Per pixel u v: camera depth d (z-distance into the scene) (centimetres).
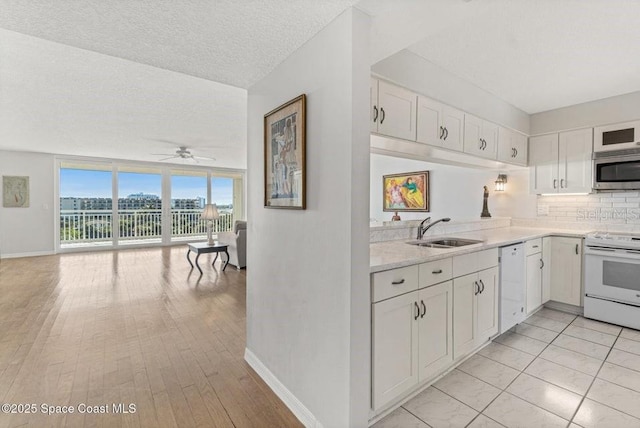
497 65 252
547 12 183
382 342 162
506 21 192
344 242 143
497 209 427
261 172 214
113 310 329
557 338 266
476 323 230
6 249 625
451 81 263
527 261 297
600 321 301
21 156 638
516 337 268
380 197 600
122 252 702
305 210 169
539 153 379
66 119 401
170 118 400
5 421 163
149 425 163
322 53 155
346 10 141
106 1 133
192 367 220
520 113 365
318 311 160
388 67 210
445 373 212
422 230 282
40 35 161
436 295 195
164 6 137
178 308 337
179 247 781
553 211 381
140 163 774
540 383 200
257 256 219
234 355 238
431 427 163
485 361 228
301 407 171
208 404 181
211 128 452
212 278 470
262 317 212
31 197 648
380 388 162
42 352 237
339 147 145
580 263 320
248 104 233
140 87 296
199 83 288
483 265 238
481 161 331
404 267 174
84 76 271
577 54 234
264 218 210
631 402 180
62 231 702
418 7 140
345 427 143
